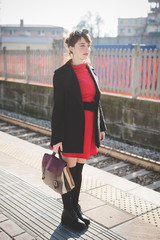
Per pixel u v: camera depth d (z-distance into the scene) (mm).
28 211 3000
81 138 2564
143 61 6910
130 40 42062
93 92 2615
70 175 2531
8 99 11398
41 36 85125
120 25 94000
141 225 2840
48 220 2846
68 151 2576
